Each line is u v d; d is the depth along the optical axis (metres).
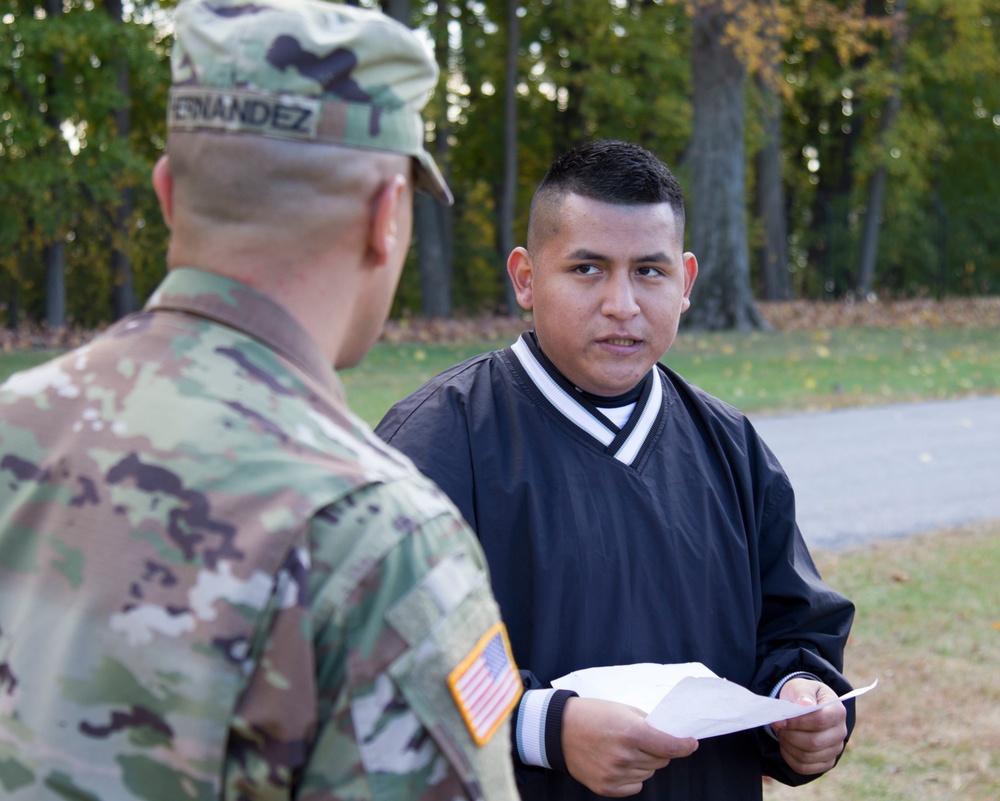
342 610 0.91
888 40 26.97
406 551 0.94
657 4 24.12
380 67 1.02
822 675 1.83
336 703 0.91
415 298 25.19
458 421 1.78
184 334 1.02
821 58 28.34
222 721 0.89
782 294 26.83
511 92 22.75
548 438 1.77
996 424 9.34
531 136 25.95
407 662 0.92
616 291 1.73
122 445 0.97
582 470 1.76
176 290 1.04
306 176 1.00
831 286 29.86
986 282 31.36
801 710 1.55
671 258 1.77
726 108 17.67
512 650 1.70
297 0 1.03
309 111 0.99
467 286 25.62
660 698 1.57
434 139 23.23
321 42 0.99
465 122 25.30
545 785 1.68
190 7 1.04
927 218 31.34
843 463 7.77
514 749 1.59
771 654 1.89
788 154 31.05
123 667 0.91
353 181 1.02
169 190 1.09
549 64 25.02
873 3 26.53
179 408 0.97
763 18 17.17
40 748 0.92
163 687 0.90
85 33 17.52
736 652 1.81
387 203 1.04
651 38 23.95
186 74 1.02
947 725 3.64
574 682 1.63
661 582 1.74
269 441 0.96
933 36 27.80
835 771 3.37
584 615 1.69
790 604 1.92
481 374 1.86
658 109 23.88
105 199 19.38
